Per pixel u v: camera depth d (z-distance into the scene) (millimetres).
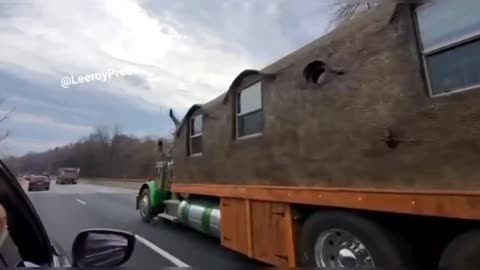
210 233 6680
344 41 3777
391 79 3215
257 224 4977
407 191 2963
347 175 3578
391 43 3252
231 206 5719
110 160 75625
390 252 3139
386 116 3223
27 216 2295
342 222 3584
